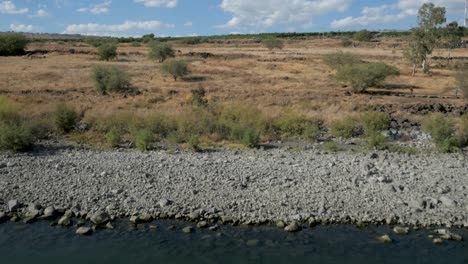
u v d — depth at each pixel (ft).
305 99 109.40
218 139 68.13
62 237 34.30
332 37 506.89
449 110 99.09
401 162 55.47
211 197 41.55
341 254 32.24
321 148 64.80
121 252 32.12
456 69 151.12
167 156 56.29
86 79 141.28
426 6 173.99
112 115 77.82
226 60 218.59
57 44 347.97
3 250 32.22
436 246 33.65
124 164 51.34
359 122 81.00
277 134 73.51
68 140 66.59
